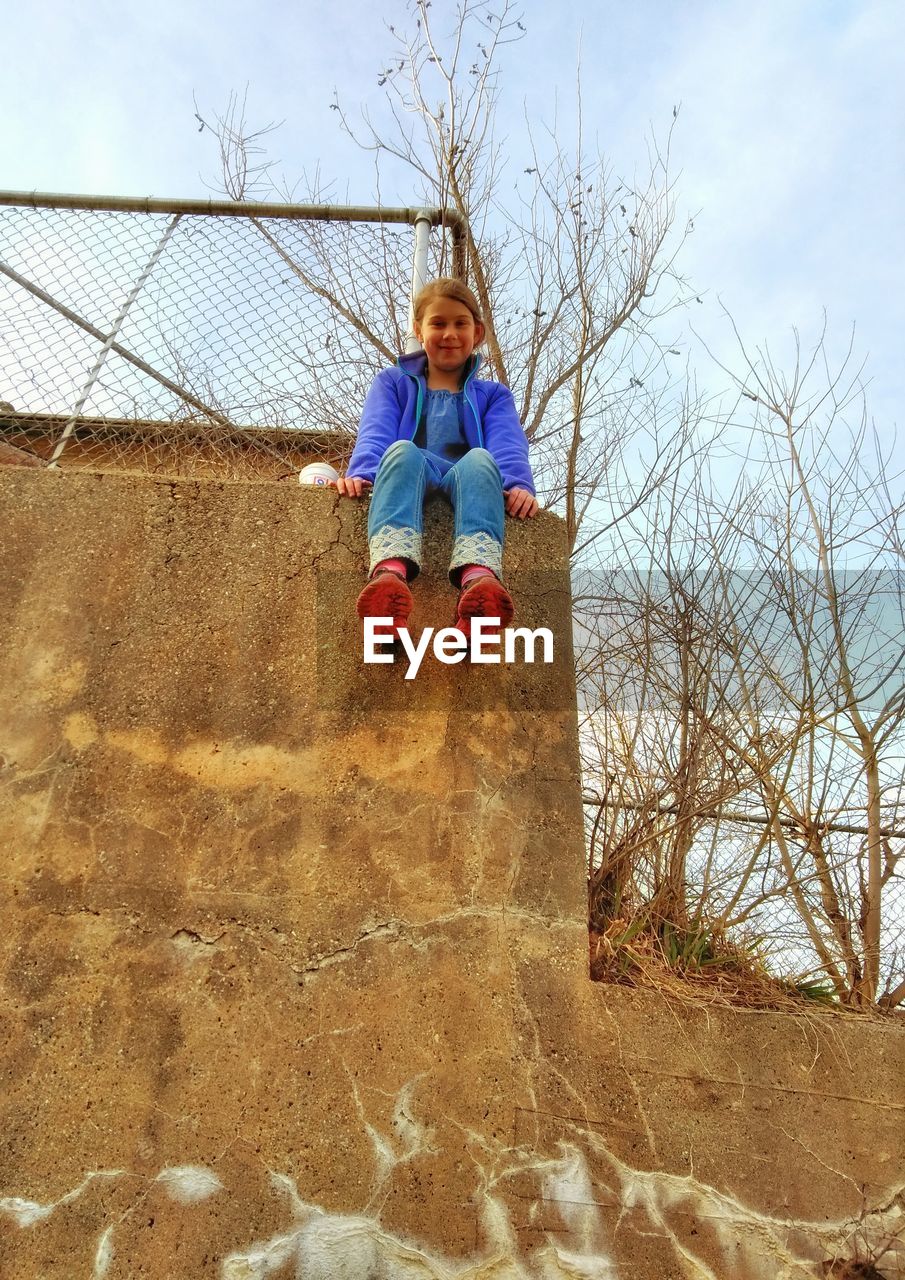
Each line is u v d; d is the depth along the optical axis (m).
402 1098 1.52
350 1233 1.42
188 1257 1.39
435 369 2.27
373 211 2.84
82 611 1.96
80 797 1.77
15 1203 1.42
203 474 2.80
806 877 2.34
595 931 1.99
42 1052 1.54
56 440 2.65
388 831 1.76
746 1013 1.74
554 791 1.85
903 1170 1.61
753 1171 1.55
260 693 1.89
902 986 2.21
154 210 2.78
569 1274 1.42
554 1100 1.56
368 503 2.08
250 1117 1.49
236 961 1.62
